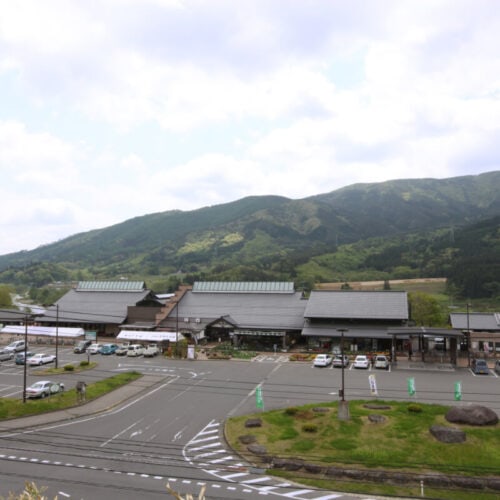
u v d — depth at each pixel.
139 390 53.62
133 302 99.50
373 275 192.12
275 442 36.19
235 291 94.62
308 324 79.56
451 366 63.81
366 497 27.95
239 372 61.72
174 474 30.73
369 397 47.44
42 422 42.38
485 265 165.38
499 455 32.50
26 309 139.88
